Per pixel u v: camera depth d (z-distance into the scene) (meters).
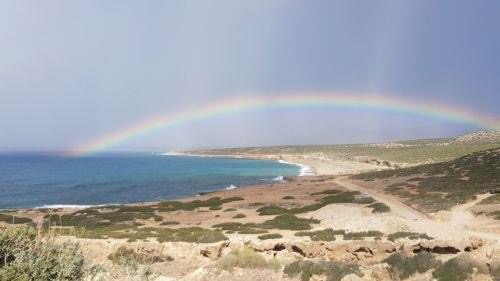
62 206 84.56
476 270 24.61
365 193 71.06
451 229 33.47
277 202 69.81
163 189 113.69
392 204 56.56
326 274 25.11
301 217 50.12
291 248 32.69
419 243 28.86
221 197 82.88
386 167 159.88
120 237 38.00
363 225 36.41
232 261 26.42
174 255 34.22
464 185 64.75
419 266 25.27
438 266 25.12
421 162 148.25
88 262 13.32
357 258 30.27
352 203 59.56
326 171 165.38
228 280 24.64
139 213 65.12
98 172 175.00
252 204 69.12
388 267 25.66
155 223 55.06
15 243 10.84
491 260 26.06
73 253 11.78
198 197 89.94
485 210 43.06
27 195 102.62
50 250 11.05
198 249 34.09
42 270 10.23
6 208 82.44
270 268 26.12
